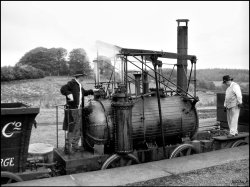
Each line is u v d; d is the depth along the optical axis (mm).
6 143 5371
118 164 6789
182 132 7918
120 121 6668
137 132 7164
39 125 13414
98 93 7480
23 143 5527
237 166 6535
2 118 5246
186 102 8109
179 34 9445
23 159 5598
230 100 8789
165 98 7941
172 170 6258
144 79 7832
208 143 8359
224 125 10438
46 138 10859
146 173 6051
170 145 7824
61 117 15828
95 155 6707
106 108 6961
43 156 6746
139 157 7188
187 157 7223
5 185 5242
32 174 5629
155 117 7387
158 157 7461
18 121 5410
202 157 7230
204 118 14945
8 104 6500
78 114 6867
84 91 7387
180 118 7793
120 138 6688
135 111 7219
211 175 5969
